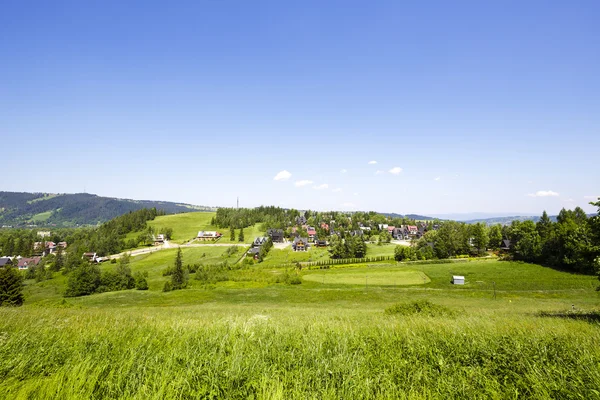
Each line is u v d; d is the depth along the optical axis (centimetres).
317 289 6438
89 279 7600
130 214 19900
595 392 440
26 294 7775
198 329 773
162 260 11950
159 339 677
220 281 7831
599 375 486
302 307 4194
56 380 425
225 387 441
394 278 7231
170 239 16675
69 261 11219
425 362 579
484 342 678
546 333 802
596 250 2219
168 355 556
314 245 15075
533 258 8225
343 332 786
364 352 629
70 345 607
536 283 6184
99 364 489
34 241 17675
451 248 10119
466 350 641
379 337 738
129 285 7969
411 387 469
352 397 432
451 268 7956
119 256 13038
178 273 7550
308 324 957
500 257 9338
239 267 9519
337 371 506
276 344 648
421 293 5816
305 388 453
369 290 6159
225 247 14075
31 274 10900
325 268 9006
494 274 7094
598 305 4028
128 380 450
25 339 621
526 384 482
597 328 1056
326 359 560
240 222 19000
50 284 9294
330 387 452
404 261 9644
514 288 5966
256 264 10262
